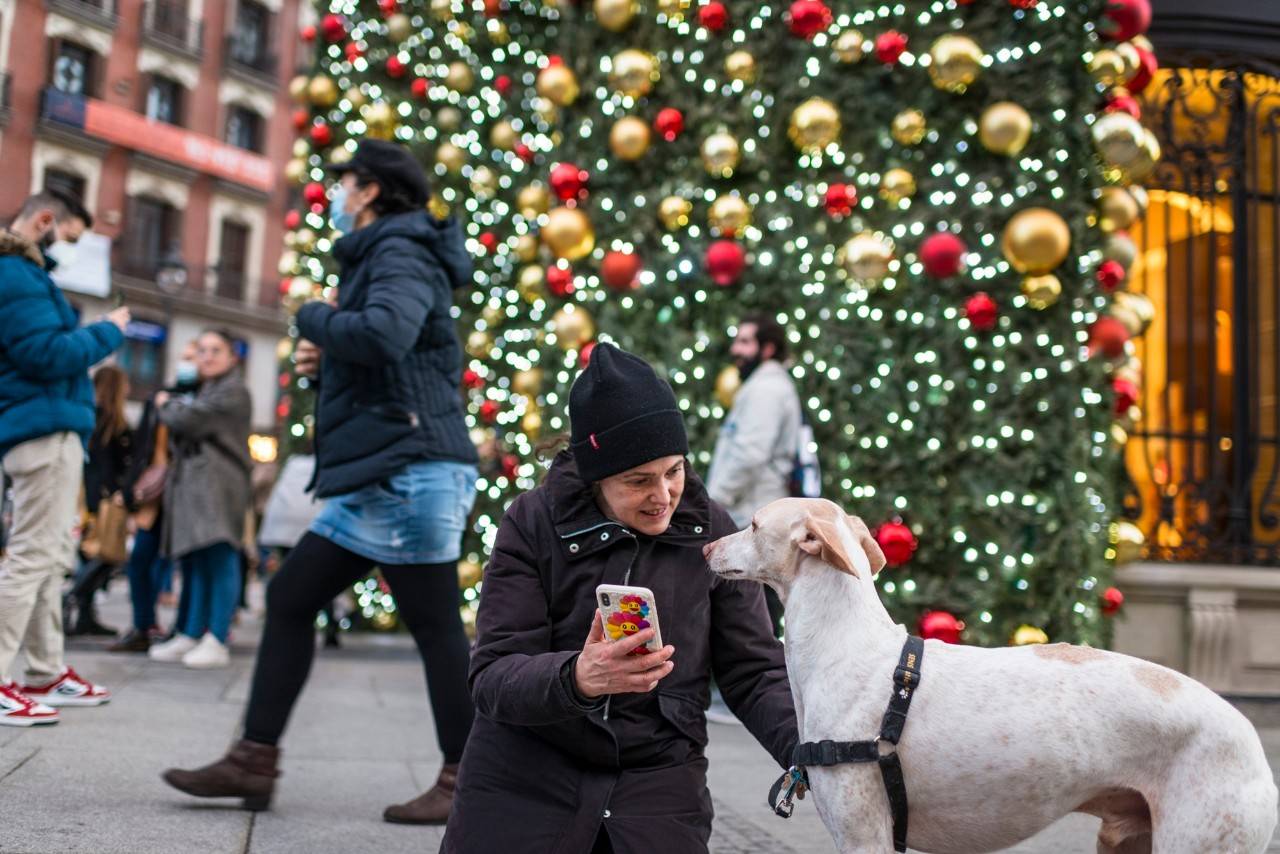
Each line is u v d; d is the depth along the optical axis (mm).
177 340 37031
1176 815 1893
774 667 2293
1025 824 1980
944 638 5945
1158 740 1926
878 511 6312
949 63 6219
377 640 9391
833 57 6738
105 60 35375
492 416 8914
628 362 2172
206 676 6527
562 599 2201
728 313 7035
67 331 4527
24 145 33500
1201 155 7727
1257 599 7316
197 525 6902
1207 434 7621
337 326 3465
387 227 3727
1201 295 7723
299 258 10125
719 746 5234
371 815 3637
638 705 2182
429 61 9844
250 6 39312
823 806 2045
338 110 10242
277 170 40156
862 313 6523
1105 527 6402
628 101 7375
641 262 7379
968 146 6445
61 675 5090
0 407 4410
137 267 35969
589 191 7660
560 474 2260
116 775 3834
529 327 8992
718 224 6867
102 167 35438
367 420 3557
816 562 2115
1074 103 6320
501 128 9117
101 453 8438
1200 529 7523
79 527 8867
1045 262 6109
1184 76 7789
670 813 2129
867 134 6719
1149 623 7219
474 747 2201
